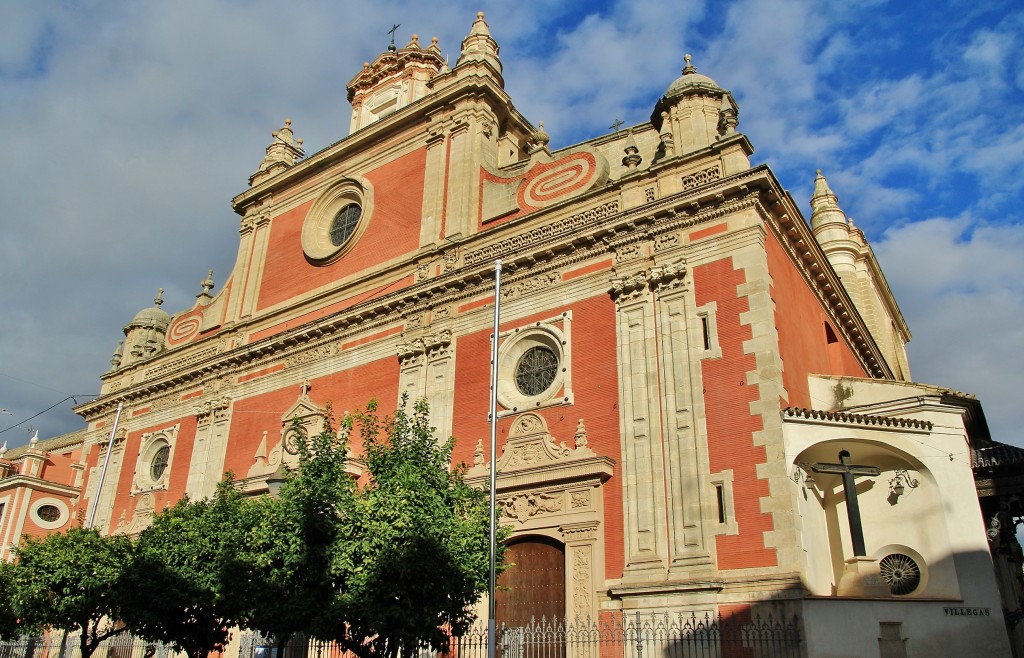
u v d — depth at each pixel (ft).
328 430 61.05
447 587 51.60
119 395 124.88
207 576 59.98
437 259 91.25
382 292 95.81
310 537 52.70
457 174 94.68
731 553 58.34
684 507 61.82
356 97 126.52
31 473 130.31
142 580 61.72
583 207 80.89
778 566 55.88
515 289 81.87
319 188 114.01
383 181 104.88
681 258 70.64
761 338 63.46
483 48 104.37
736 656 55.21
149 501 110.63
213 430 106.63
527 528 69.46
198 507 72.02
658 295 70.59
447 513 54.34
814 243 78.13
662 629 58.59
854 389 70.44
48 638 106.42
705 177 73.00
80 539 76.79
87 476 127.34
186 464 108.88
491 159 97.04
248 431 102.27
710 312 67.15
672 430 64.95
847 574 59.82
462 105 98.89
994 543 73.92
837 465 61.87
